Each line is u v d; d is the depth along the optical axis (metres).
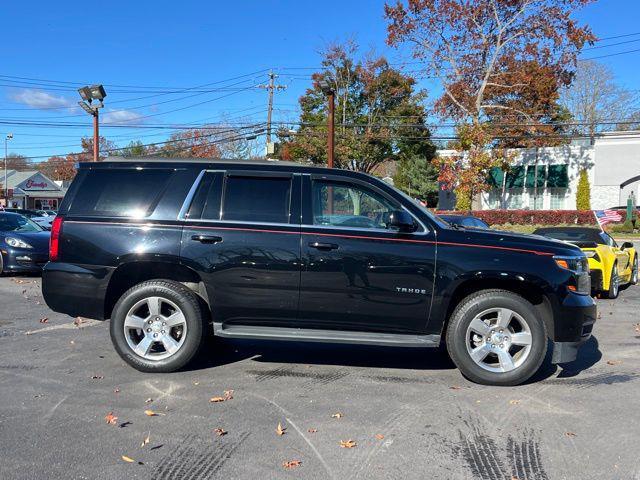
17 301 9.20
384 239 5.12
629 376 5.45
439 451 3.75
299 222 5.21
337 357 6.07
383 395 4.85
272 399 4.72
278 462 3.58
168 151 58.84
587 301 5.15
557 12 33.03
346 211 5.27
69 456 3.64
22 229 12.79
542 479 3.38
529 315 5.04
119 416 4.31
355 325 5.22
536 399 4.77
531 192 36.25
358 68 45.28
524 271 5.01
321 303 5.16
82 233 5.40
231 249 5.19
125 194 5.46
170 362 5.34
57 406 4.51
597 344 6.79
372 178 5.33
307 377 5.34
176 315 5.36
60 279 5.41
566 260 5.12
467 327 5.09
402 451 3.74
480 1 33.78
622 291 11.52
